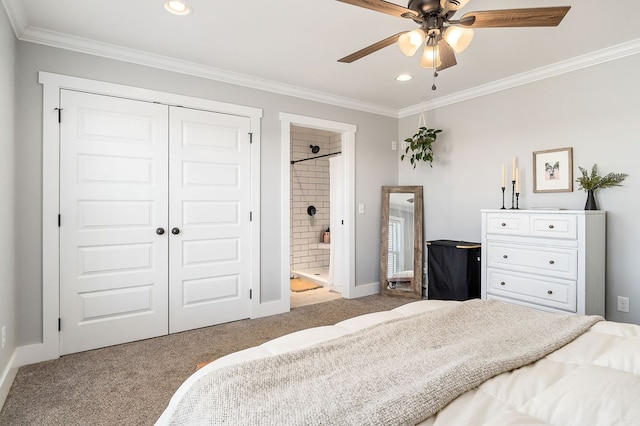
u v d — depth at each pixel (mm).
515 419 770
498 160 3590
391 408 792
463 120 3912
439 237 4184
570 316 1475
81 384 2160
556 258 2701
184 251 3100
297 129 5586
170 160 3018
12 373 2203
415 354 1134
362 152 4344
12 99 2279
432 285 3857
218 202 3264
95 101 2697
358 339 1218
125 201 2824
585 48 2762
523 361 1056
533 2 2127
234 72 3254
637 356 1060
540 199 3260
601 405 791
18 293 2422
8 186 2186
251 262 3459
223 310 3314
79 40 2584
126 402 1963
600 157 2861
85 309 2672
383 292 4395
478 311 1562
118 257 2801
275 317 3518
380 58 2959
